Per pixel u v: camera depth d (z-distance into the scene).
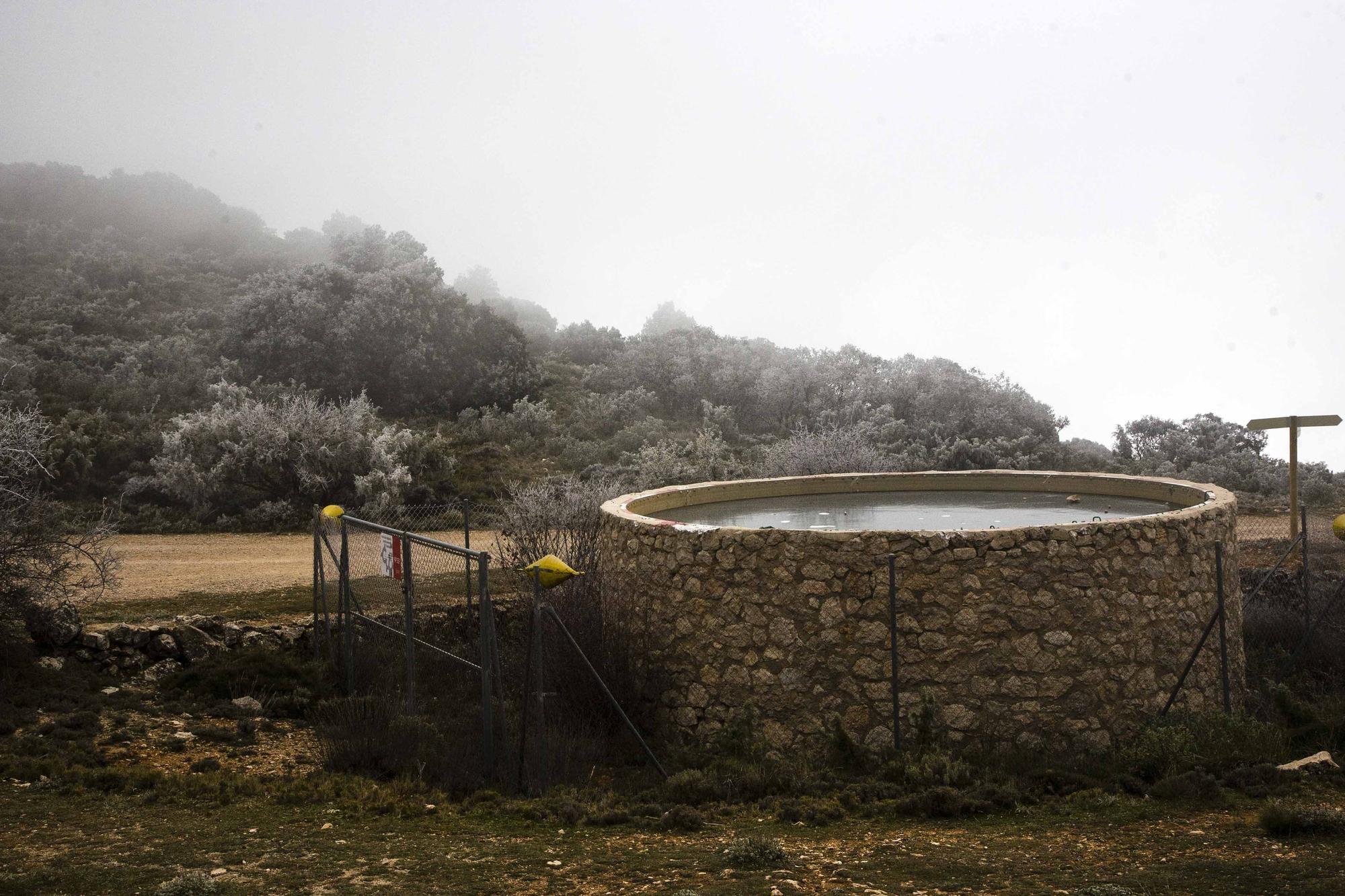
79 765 8.16
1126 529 9.12
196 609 12.88
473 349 35.06
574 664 10.12
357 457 23.09
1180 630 9.45
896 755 8.62
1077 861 6.30
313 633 11.94
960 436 29.38
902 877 5.97
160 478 21.80
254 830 6.85
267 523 21.19
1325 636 12.31
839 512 12.21
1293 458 14.29
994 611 8.84
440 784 8.17
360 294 33.84
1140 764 8.42
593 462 27.05
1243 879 5.78
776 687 9.20
